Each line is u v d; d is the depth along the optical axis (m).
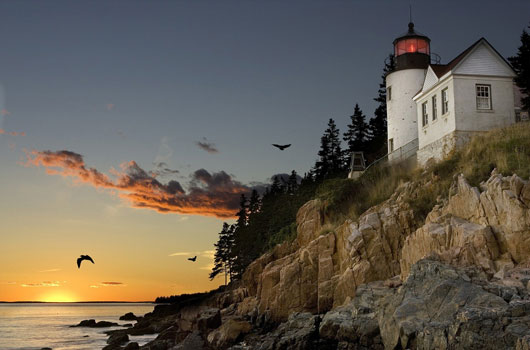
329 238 34.34
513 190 23.11
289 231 58.97
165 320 70.38
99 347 53.12
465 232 23.62
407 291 22.52
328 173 79.31
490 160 27.98
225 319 42.19
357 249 30.50
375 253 30.02
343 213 39.91
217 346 34.28
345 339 24.42
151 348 41.38
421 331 20.03
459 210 26.09
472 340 17.69
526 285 19.61
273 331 31.94
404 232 30.17
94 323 95.00
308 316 29.12
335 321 25.45
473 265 22.44
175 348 37.34
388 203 34.03
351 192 41.50
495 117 36.97
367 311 24.94
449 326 18.78
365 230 30.84
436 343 19.12
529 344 15.82
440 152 38.22
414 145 45.69
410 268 25.94
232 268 87.94
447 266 22.03
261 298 37.56
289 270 34.88
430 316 20.50
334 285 32.16
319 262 33.59
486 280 21.12
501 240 22.75
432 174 32.50
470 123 36.69
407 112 48.22
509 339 16.81
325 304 32.16
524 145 28.19
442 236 24.80
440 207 28.67
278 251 46.34
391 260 29.75
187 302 89.88
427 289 21.69
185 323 47.50
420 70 48.72
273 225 71.12
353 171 50.09
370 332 23.12
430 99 40.38
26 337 67.69
